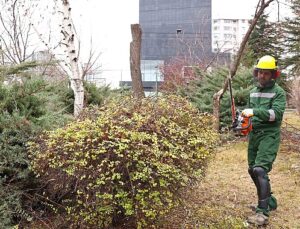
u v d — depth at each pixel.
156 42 55.53
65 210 4.25
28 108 4.79
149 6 63.44
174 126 4.13
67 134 3.79
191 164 4.07
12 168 4.18
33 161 4.06
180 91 13.15
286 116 14.98
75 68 7.71
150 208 3.74
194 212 4.69
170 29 61.62
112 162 3.52
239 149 8.93
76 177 3.68
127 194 3.61
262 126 4.79
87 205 3.64
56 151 3.81
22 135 4.32
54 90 5.77
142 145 3.61
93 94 9.99
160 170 3.57
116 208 3.87
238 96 10.69
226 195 5.72
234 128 4.91
